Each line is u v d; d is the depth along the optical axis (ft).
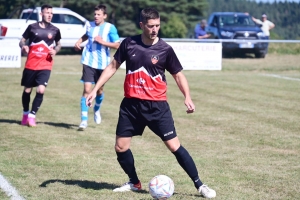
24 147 45.06
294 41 123.95
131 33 191.72
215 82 94.63
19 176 36.11
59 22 135.44
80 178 36.01
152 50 30.40
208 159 41.91
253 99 75.41
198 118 60.59
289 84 92.79
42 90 53.88
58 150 44.24
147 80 30.48
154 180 29.81
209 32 142.20
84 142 47.67
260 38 134.92
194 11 204.95
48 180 35.29
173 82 96.12
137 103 30.73
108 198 31.58
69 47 140.05
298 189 33.99
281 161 41.50
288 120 59.41
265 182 35.55
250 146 46.83
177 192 32.99
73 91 82.12
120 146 31.73
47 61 53.83
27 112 55.42
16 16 189.98
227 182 35.47
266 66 121.49
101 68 52.80
